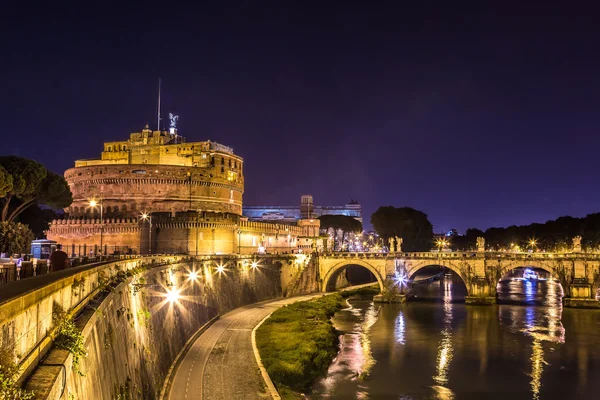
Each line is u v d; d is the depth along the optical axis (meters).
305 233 196.50
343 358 78.50
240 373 60.78
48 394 16.05
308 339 81.19
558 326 103.31
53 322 22.45
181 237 129.75
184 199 158.75
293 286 141.50
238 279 113.19
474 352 82.31
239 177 184.12
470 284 137.75
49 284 22.17
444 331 99.00
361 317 115.62
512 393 62.84
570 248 185.62
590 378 68.81
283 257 140.25
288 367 64.50
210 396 52.53
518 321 109.31
